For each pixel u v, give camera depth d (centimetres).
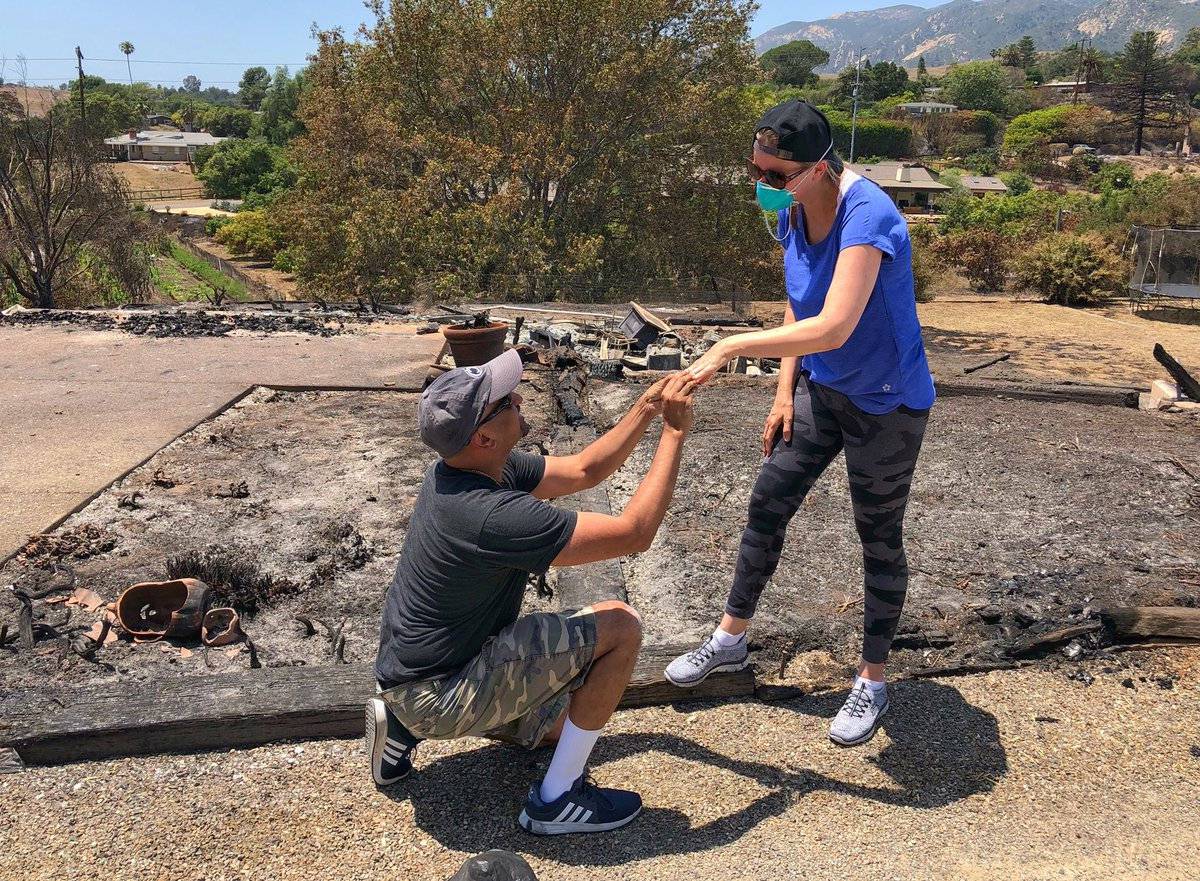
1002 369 1688
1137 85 12381
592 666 256
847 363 277
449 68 2870
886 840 257
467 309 1326
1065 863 247
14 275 2083
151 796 277
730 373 898
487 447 241
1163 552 447
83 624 383
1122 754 297
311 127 2914
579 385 778
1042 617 382
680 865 247
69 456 609
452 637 247
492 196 2714
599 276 2639
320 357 941
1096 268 2755
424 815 269
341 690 312
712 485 550
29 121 2095
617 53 2781
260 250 5162
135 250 2352
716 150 2908
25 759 293
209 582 411
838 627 379
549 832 258
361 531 485
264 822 266
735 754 299
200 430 675
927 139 12812
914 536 471
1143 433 650
